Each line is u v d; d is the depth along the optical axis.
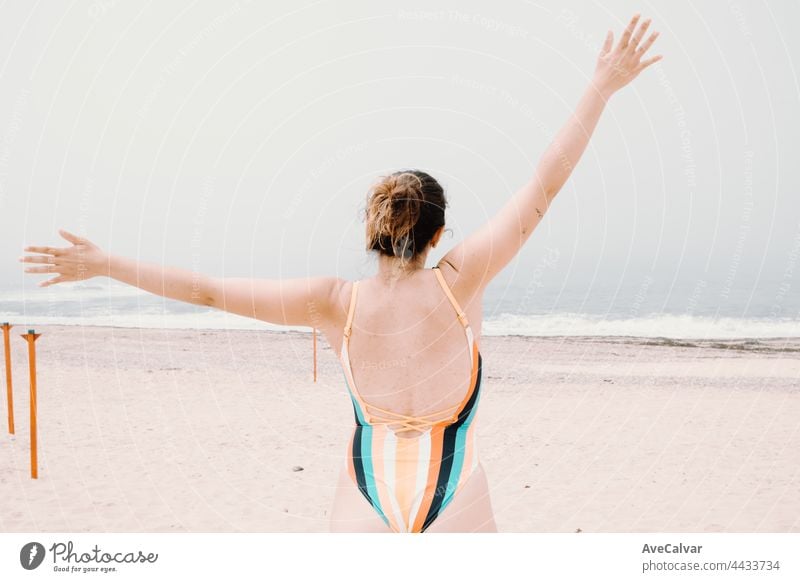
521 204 1.72
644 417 8.80
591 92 1.76
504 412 9.15
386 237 1.73
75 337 17.59
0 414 8.86
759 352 15.34
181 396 10.06
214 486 5.97
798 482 6.13
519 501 5.68
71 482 6.04
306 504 5.51
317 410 9.16
